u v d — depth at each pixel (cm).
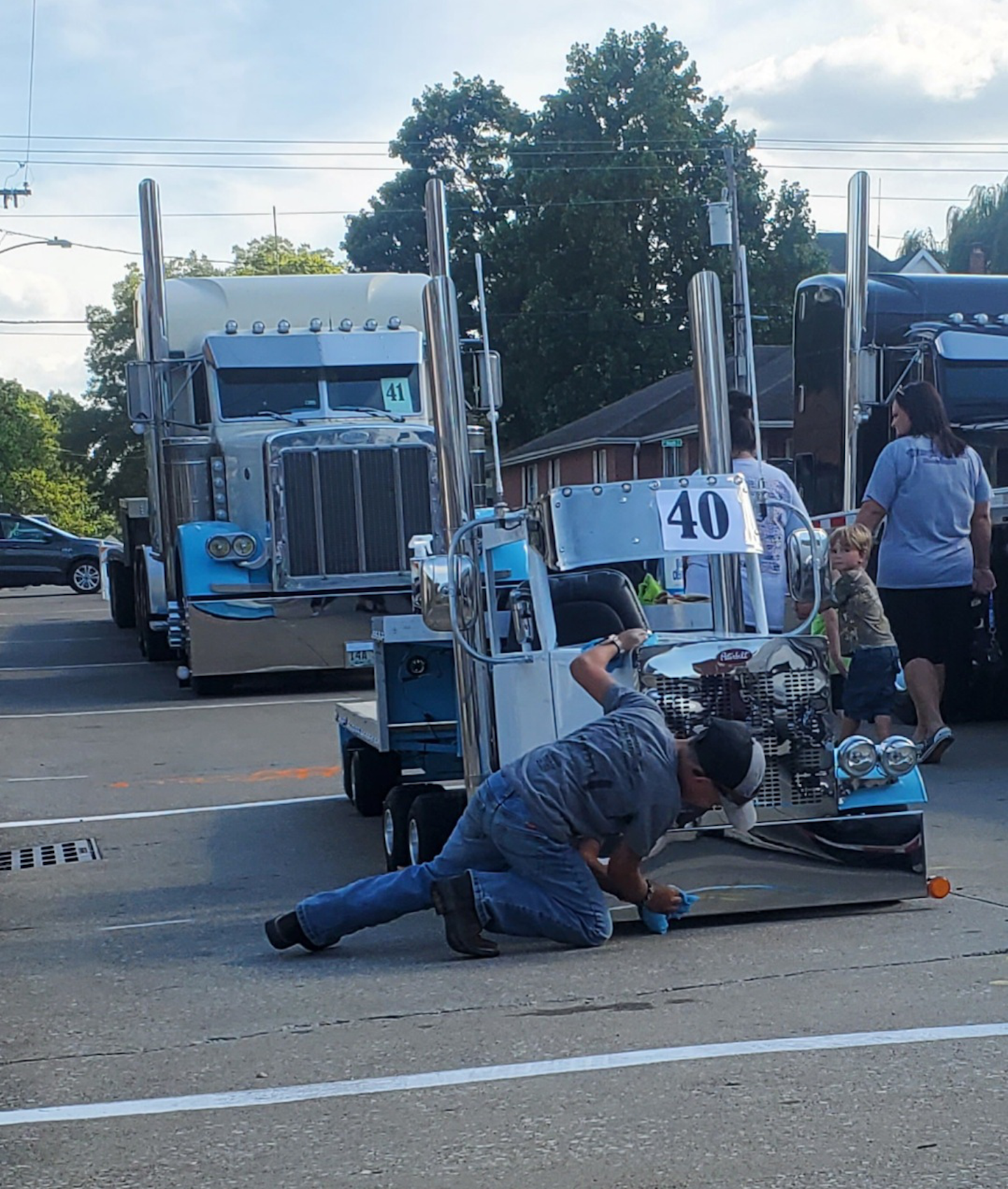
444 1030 506
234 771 1187
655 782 581
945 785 979
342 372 1800
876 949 585
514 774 595
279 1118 431
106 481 7775
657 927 622
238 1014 541
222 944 661
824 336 1727
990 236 6025
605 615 686
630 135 4862
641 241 4900
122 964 632
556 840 589
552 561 654
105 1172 397
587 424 4581
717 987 540
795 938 607
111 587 2677
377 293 1883
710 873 630
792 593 682
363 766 957
